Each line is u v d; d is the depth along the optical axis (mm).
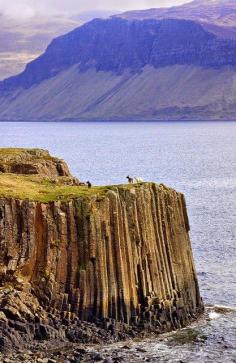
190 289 128000
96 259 112188
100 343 106625
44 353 99812
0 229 109438
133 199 118750
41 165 150375
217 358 101250
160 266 121812
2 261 109312
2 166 147000
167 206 126875
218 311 127750
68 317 108062
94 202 114312
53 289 109438
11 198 111438
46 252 110750
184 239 130625
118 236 114750
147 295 117188
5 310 101812
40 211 111750
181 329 116688
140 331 112688
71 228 112312
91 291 111375
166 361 99188
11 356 96000
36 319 103688
